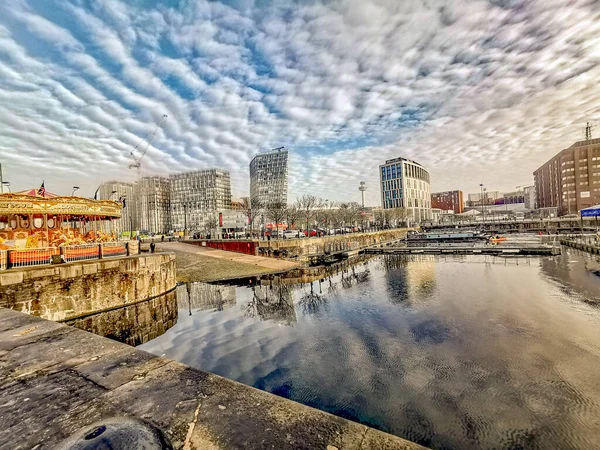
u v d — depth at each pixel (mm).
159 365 3439
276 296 22219
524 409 7887
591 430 7023
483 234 74688
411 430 7250
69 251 17109
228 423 2301
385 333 13766
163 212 171250
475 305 17672
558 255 38031
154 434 1942
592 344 11555
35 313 14117
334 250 52656
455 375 9742
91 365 3447
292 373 10156
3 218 18656
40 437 2180
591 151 108375
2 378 3131
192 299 21391
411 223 126938
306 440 2098
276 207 69375
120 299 18016
